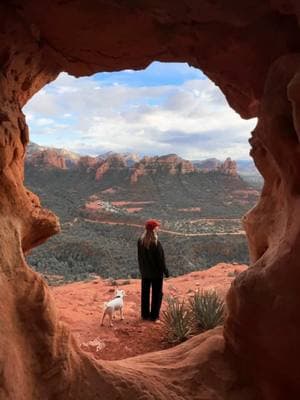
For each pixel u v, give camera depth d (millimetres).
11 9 3438
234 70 4074
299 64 3314
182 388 3795
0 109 3328
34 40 3799
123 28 3740
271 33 3627
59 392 3068
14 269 3086
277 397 3668
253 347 3717
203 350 4195
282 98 3383
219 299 8500
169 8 3416
